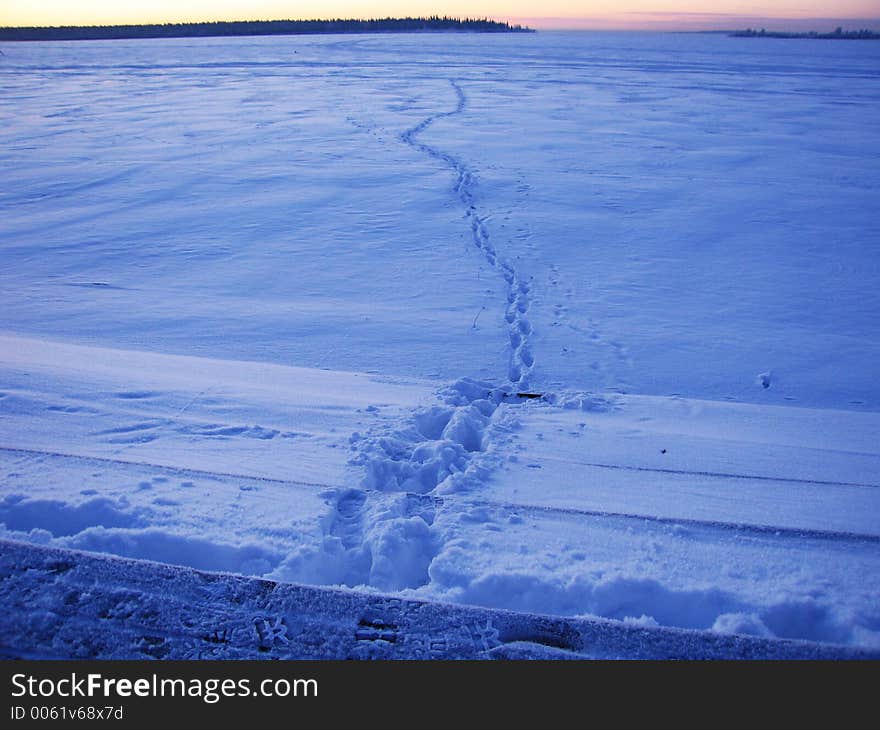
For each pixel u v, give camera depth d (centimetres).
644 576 200
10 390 323
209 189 874
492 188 891
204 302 509
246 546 208
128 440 279
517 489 253
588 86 2203
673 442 300
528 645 176
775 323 484
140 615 181
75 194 845
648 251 649
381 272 586
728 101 1822
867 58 3984
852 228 723
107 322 464
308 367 400
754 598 194
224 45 6569
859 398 380
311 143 1202
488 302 520
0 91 2097
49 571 193
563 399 355
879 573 207
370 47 5659
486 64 3309
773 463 281
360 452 275
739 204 816
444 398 346
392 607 185
